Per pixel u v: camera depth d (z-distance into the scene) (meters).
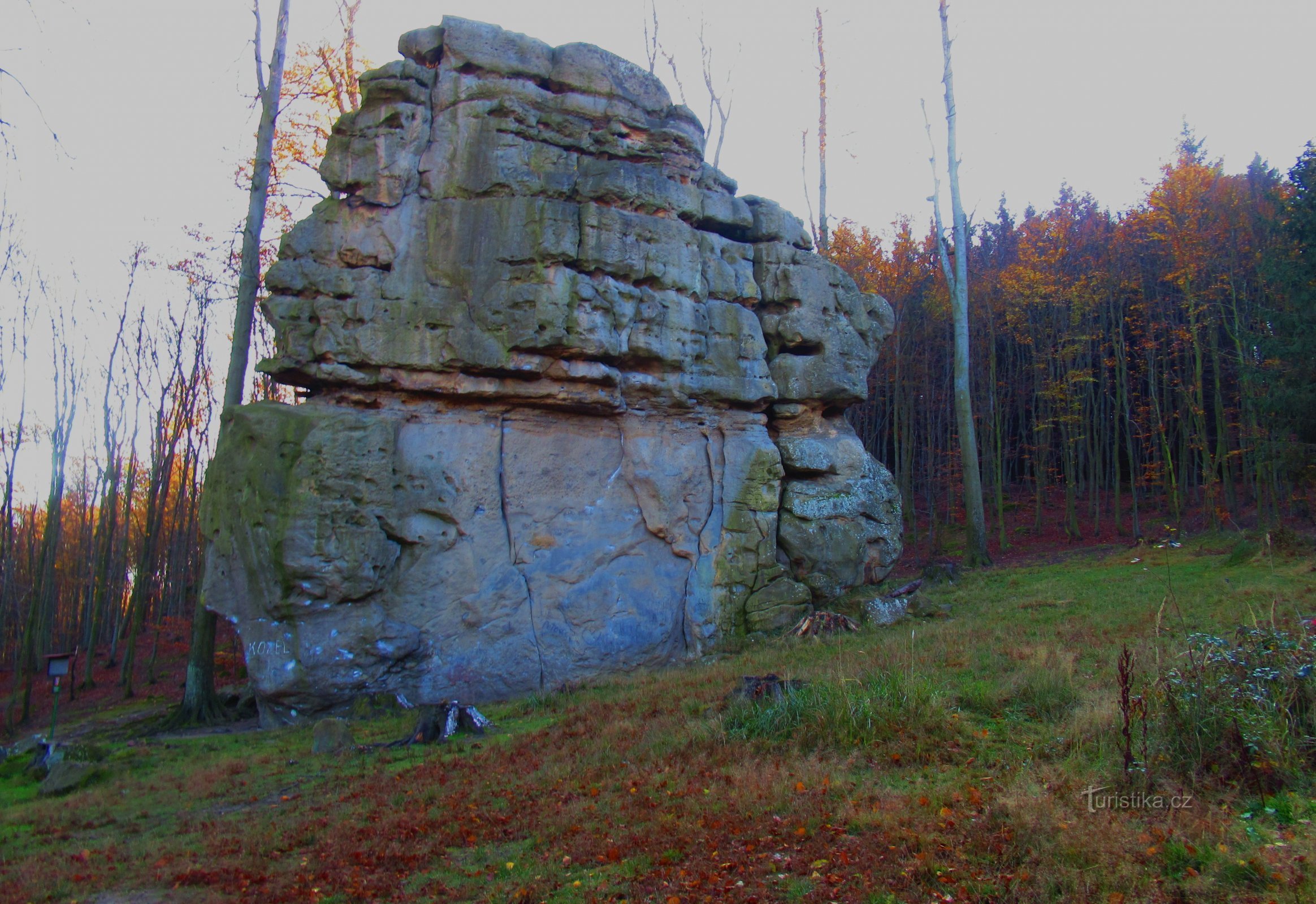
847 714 8.59
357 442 13.87
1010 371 39.47
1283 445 23.36
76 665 29.50
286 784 9.61
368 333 14.71
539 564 15.58
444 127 15.49
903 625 16.12
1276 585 14.33
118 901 6.37
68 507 39.97
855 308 20.58
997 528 35.91
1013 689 9.37
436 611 14.51
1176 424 35.44
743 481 17.89
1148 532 30.36
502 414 15.73
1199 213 28.12
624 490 16.80
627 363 16.50
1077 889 5.04
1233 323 29.97
